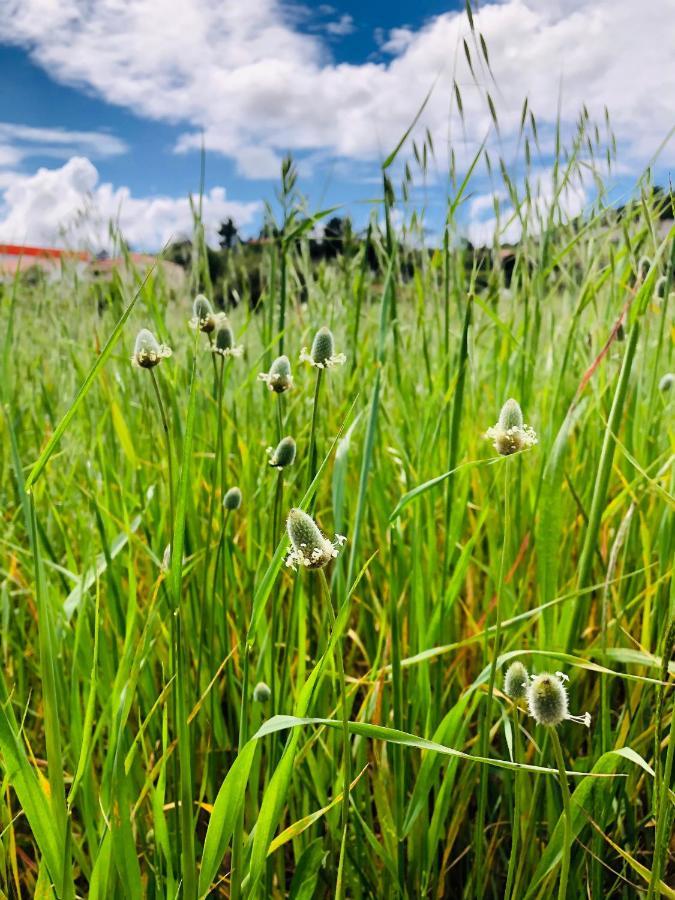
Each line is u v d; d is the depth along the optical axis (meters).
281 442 0.23
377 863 0.25
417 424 0.36
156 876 0.21
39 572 0.17
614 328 0.23
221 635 0.27
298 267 0.48
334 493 0.25
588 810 0.22
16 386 0.51
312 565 0.15
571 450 0.36
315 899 0.24
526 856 0.22
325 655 0.16
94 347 0.48
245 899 0.17
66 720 0.26
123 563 0.33
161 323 0.36
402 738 0.15
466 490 0.28
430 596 0.27
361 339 0.46
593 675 0.30
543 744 0.23
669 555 0.26
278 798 0.17
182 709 0.17
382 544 0.32
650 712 0.26
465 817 0.27
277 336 0.36
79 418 0.44
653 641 0.27
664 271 0.31
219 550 0.25
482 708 0.24
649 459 0.34
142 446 0.42
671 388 0.34
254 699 0.22
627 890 0.23
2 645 0.33
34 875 0.25
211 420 0.42
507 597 0.27
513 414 0.19
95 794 0.22
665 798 0.16
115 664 0.28
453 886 0.27
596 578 0.31
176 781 0.22
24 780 0.16
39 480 0.36
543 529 0.24
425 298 0.38
